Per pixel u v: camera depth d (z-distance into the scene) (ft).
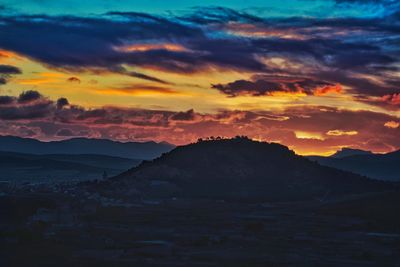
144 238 593.01
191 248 536.83
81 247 530.27
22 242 546.26
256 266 458.91
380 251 543.39
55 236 588.91
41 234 588.91
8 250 506.89
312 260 492.13
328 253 529.04
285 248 549.95
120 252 507.71
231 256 497.87
